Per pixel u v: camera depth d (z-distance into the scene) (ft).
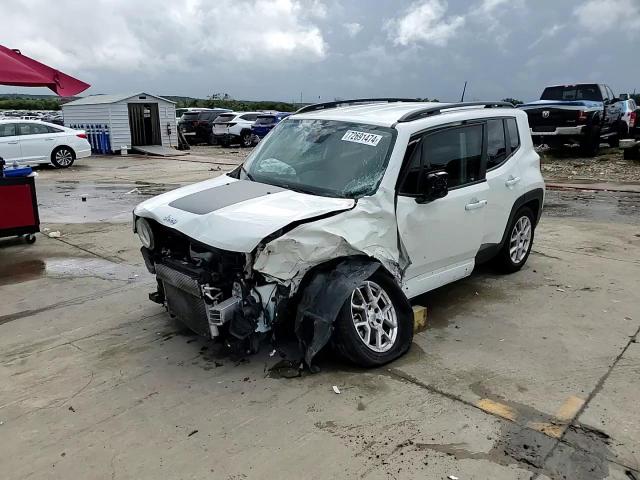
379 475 8.89
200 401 11.12
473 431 10.06
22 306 16.62
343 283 11.62
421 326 14.65
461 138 15.42
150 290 17.88
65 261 21.33
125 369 12.53
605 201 33.50
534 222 19.79
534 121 50.72
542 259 21.06
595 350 13.38
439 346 13.61
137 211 13.88
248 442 9.77
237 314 11.71
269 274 11.32
